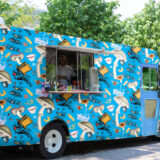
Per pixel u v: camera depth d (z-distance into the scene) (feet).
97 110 25.04
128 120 27.66
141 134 28.91
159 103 31.12
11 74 19.81
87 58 24.85
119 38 57.16
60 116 22.20
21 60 20.35
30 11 66.44
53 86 21.67
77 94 23.57
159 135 31.04
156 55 31.30
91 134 24.39
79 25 52.75
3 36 19.71
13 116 19.66
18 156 22.58
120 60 27.48
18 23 64.18
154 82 30.83
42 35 21.81
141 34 76.48
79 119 23.56
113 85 26.61
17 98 19.94
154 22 75.00
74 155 22.91
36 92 20.90
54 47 22.39
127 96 27.76
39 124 20.86
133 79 28.48
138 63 29.14
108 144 29.25
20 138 19.86
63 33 52.08
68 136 23.00
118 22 58.65
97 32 54.90
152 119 30.30
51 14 53.21
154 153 23.98
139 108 28.86
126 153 23.94
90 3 53.93
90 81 24.38
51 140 21.76
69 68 23.43
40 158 21.54
